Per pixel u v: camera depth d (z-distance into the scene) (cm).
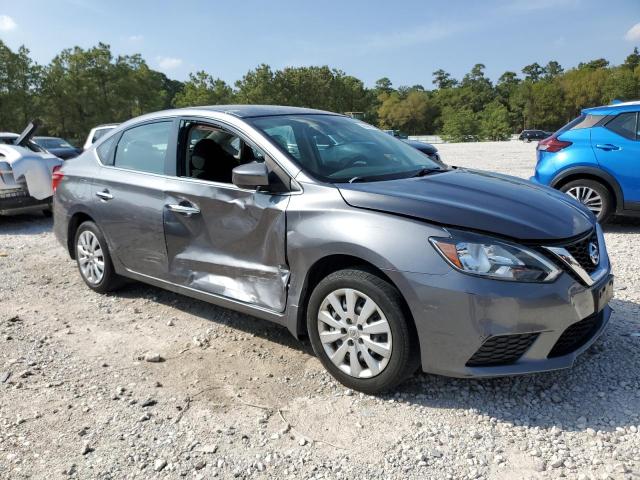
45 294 538
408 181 360
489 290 288
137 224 453
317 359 383
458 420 305
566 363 304
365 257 313
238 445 291
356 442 290
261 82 7412
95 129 1300
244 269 380
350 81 8938
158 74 6400
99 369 379
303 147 383
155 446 291
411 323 311
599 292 314
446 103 12350
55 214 548
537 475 260
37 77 5209
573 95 10156
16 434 304
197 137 424
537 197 351
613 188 716
